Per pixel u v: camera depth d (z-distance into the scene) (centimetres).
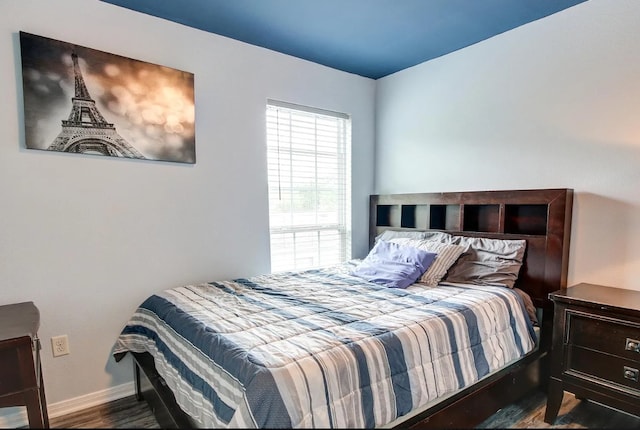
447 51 273
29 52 179
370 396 124
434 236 269
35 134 182
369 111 333
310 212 304
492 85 252
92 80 196
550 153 226
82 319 202
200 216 240
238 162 254
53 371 195
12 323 150
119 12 205
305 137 296
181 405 144
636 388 159
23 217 183
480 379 164
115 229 209
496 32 243
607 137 203
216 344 132
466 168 270
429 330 149
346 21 226
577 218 216
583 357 176
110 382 212
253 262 265
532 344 197
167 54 222
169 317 171
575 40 212
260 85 262
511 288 214
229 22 225
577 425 185
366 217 336
